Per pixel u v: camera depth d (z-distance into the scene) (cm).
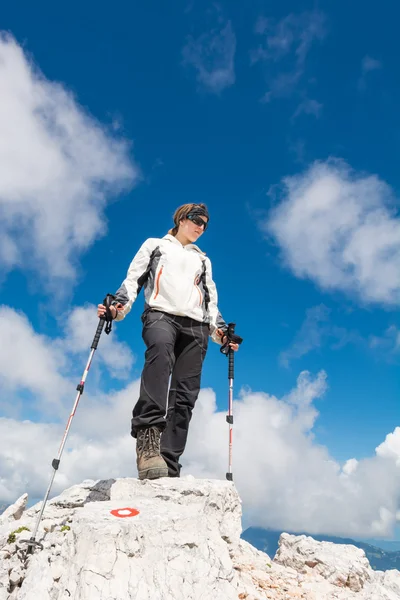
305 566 404
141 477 409
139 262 462
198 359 467
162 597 268
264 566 390
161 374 420
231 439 460
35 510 417
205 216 504
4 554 339
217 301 503
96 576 259
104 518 296
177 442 453
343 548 427
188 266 470
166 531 307
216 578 308
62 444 364
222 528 398
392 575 393
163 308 449
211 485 405
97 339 416
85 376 397
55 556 295
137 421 414
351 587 380
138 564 275
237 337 494
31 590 272
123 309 436
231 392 484
